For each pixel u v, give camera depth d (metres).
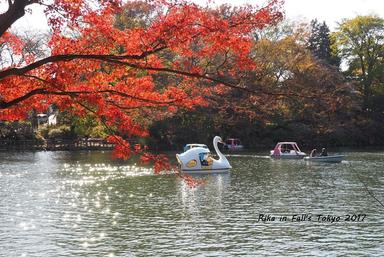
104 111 9.19
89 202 26.03
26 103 9.41
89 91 8.64
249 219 21.78
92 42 8.77
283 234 19.02
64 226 20.33
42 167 44.84
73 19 8.16
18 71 7.69
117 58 7.95
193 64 8.51
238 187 32.34
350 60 87.44
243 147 76.56
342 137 78.38
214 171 43.09
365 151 71.56
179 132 70.06
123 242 17.81
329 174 40.28
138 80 9.38
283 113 66.06
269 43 60.97
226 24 7.67
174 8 8.02
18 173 39.62
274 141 77.88
